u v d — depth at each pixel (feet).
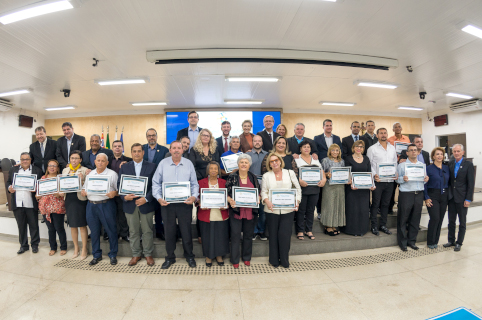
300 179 10.00
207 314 6.26
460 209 10.36
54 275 8.38
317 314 6.23
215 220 8.75
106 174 9.26
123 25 9.95
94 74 15.49
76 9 8.78
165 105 25.34
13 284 7.80
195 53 12.23
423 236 11.54
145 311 6.39
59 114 27.76
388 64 13.64
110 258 9.28
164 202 8.39
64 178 9.24
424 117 31.09
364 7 9.03
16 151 24.98
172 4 8.69
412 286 7.55
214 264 9.09
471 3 8.78
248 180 8.78
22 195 10.25
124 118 27.22
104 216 9.12
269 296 7.04
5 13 8.65
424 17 9.68
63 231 10.28
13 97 20.80
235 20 9.78
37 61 13.35
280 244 8.79
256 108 27.27
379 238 10.72
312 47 12.29
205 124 26.89
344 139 12.55
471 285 7.58
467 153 26.32
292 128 28.27
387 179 10.64
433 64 14.61
